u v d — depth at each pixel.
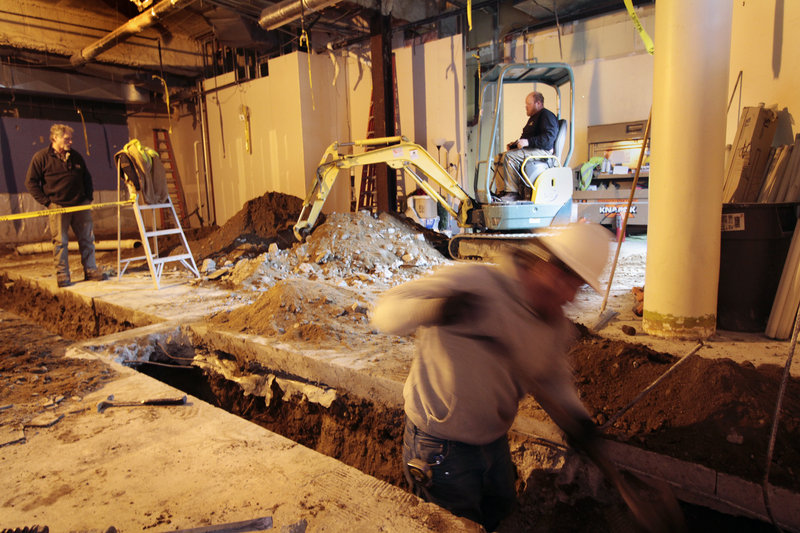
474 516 1.92
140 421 2.80
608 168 10.02
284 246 8.66
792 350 2.08
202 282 6.78
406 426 1.84
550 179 7.04
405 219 8.91
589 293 5.36
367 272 6.76
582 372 2.95
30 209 13.43
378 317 1.52
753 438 2.23
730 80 4.87
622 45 9.81
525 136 7.36
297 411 3.82
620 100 9.98
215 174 13.71
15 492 2.14
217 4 9.37
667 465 2.28
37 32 11.11
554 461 2.53
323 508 2.00
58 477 2.25
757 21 4.48
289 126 11.29
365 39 10.65
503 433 1.76
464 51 9.46
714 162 3.32
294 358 3.72
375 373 3.27
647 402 2.57
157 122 15.29
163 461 2.38
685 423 2.40
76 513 1.99
